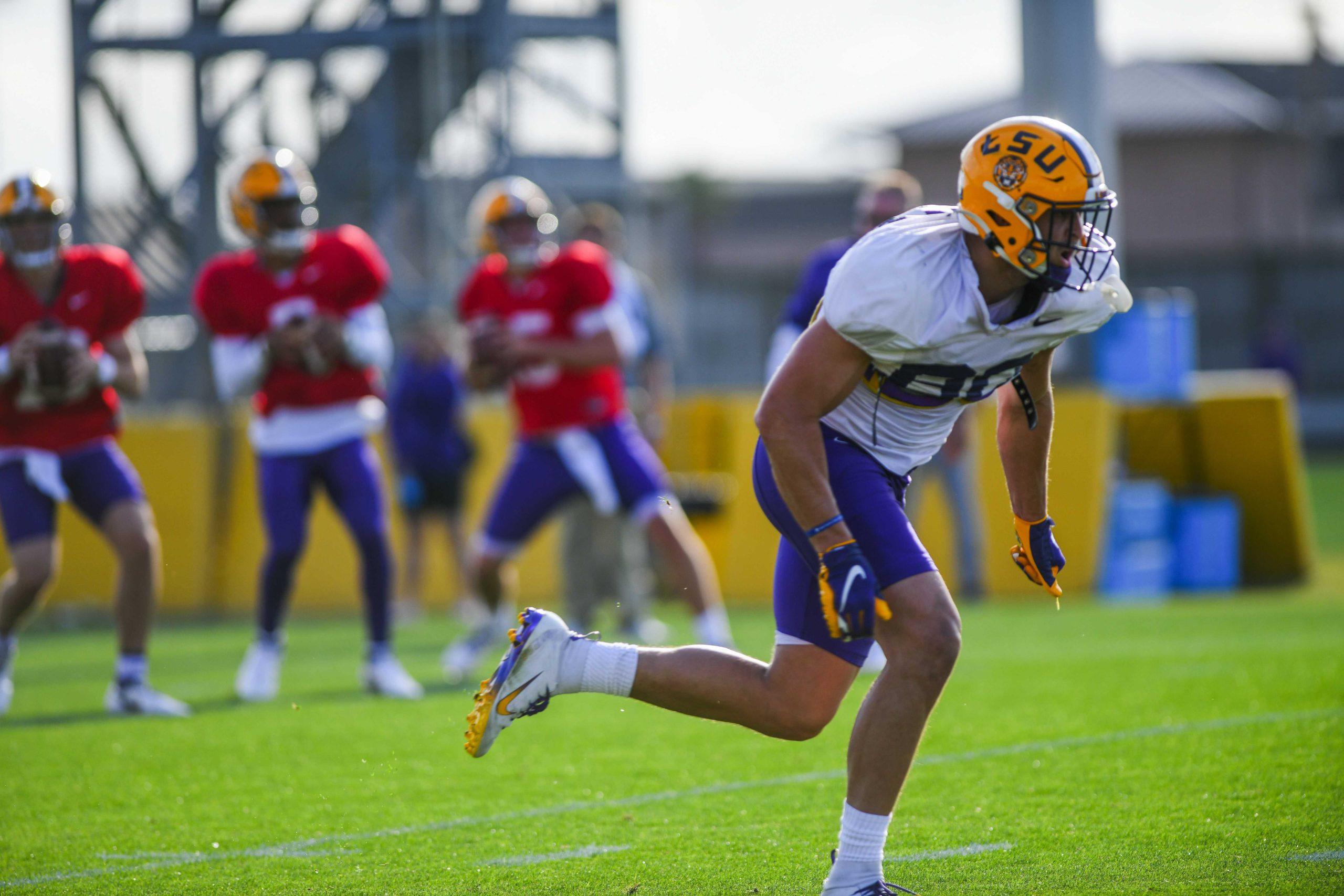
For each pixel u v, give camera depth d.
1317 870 12.16
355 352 23.48
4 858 13.74
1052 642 29.05
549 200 45.19
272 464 23.72
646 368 34.53
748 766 17.61
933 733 19.23
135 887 12.67
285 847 14.00
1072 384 41.78
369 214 43.50
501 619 26.92
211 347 43.03
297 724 21.00
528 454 26.44
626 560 33.22
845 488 11.83
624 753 18.59
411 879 12.76
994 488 41.06
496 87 42.88
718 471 45.53
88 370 20.80
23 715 22.33
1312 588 42.22
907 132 136.62
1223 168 133.50
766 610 38.91
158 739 19.86
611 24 45.22
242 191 23.09
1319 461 90.25
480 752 12.73
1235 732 18.41
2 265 21.23
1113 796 15.21
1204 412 44.94
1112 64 142.62
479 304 26.73
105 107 42.69
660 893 12.17
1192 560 42.47
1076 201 10.95
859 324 11.21
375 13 42.56
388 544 24.08
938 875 12.37
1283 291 120.88
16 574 21.55
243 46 42.66
